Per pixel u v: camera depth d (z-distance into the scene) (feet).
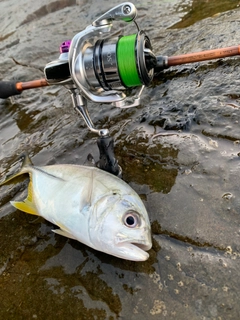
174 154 0.99
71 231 0.79
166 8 2.14
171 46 1.56
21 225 0.93
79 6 2.56
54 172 0.89
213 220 0.82
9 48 2.13
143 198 0.91
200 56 0.94
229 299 0.70
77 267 0.81
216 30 1.53
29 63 1.92
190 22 1.86
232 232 0.79
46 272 0.82
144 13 2.15
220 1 2.02
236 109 1.06
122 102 0.82
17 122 1.46
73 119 1.30
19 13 2.64
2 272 0.85
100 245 0.74
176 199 0.89
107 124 1.19
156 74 1.32
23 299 0.78
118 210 0.73
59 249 0.86
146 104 1.22
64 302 0.76
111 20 0.76
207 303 0.70
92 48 0.77
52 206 0.83
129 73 0.75
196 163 0.95
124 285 0.76
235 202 0.84
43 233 0.90
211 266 0.75
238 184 0.87
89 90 0.80
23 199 1.01
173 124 1.08
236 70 1.20
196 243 0.80
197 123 1.06
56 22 2.42
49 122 1.37
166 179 0.94
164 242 0.81
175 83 1.27
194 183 0.91
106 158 0.91
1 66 1.92
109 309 0.73
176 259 0.78
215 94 1.14
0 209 1.00
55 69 0.78
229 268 0.74
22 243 0.89
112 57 0.74
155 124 1.11
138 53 0.73
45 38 2.17
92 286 0.78
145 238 0.73
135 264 0.79
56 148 1.17
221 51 0.92
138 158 1.02
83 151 1.12
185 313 0.70
